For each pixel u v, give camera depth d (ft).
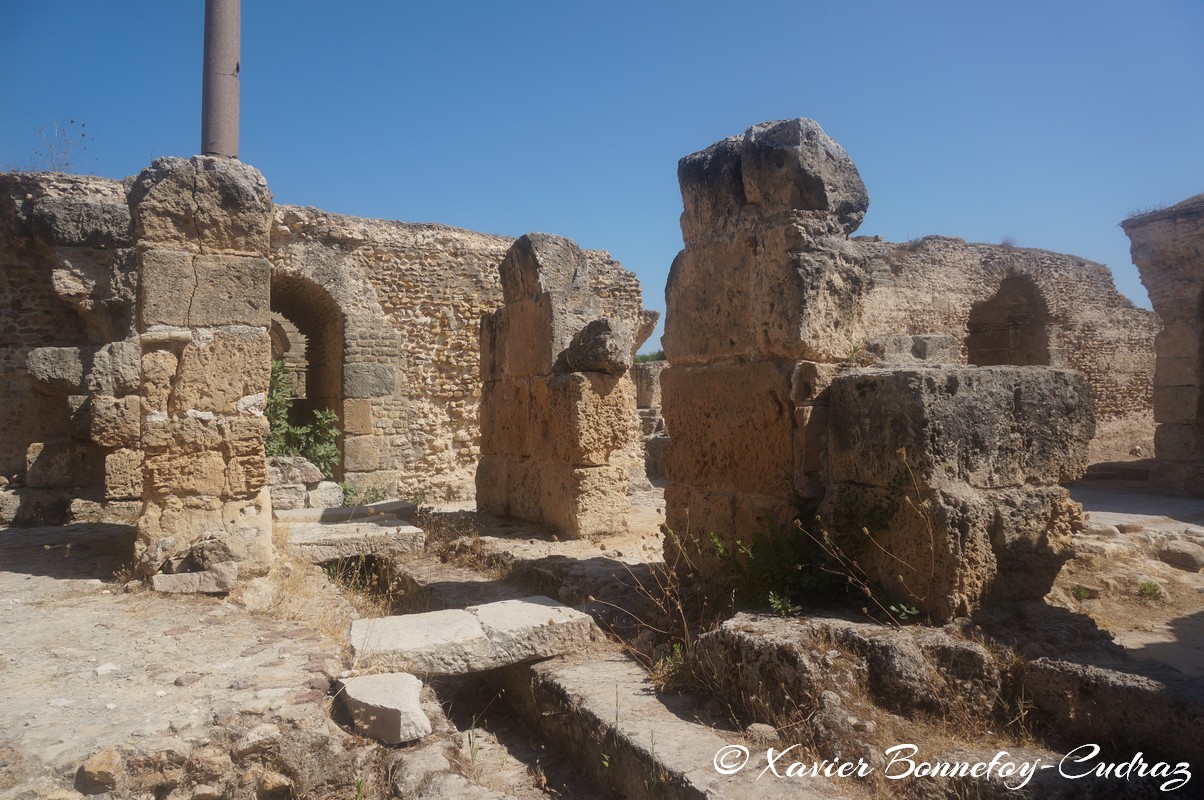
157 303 17.70
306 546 21.86
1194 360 37.37
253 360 18.53
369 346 39.75
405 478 40.63
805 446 14.96
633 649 15.11
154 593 16.99
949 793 9.50
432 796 10.34
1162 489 37.81
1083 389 13.97
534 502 26.25
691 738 11.14
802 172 15.38
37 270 32.68
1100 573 20.92
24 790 9.39
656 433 54.60
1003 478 13.17
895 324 54.24
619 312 47.78
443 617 15.39
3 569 19.38
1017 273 59.67
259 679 12.23
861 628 12.15
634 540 23.61
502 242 45.19
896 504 13.12
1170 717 9.52
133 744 10.16
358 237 39.60
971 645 11.37
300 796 10.69
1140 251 40.11
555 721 13.34
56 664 12.82
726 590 16.03
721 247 17.46
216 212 18.19
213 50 26.27
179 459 17.88
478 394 43.60
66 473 29.78
